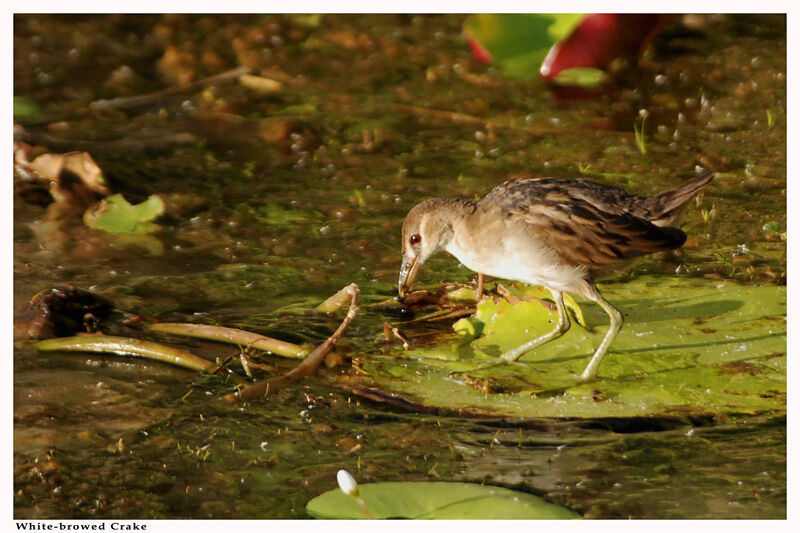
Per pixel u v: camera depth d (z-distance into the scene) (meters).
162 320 9.69
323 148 13.90
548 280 9.05
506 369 8.86
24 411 8.20
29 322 9.38
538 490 7.16
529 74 16.23
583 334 9.37
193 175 13.02
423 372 8.86
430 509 6.74
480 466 7.49
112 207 11.83
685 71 16.38
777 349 8.88
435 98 15.62
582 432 7.91
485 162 13.45
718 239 11.28
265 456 7.67
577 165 13.25
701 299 9.81
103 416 8.18
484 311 9.68
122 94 15.45
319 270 10.80
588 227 8.98
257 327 9.60
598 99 15.53
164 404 8.38
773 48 17.23
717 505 6.93
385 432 7.98
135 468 7.50
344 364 9.00
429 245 9.78
